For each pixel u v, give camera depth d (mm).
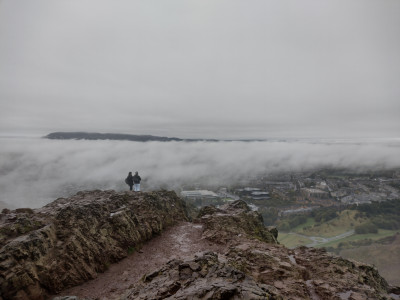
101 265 20500
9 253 15523
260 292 11648
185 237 29391
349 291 15492
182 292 12109
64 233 20578
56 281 17000
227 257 20125
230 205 43094
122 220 25578
